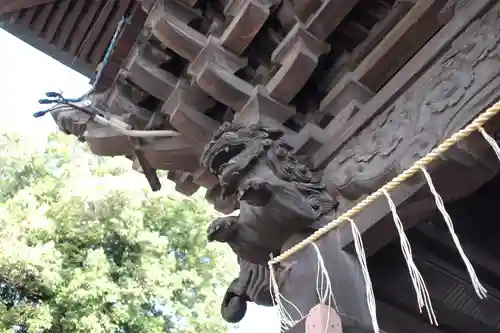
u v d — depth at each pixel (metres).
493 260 4.77
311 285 4.04
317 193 4.53
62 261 16.16
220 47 5.20
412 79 4.34
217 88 5.12
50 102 5.86
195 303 18.11
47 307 14.90
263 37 5.49
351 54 5.36
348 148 4.64
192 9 5.59
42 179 18.45
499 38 3.76
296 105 5.40
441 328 4.82
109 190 17.59
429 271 4.64
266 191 4.36
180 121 5.61
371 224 3.96
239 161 4.52
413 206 3.81
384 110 4.48
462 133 3.13
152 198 18.94
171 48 5.32
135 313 16.19
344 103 5.04
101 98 6.46
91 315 15.16
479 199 4.90
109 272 16.72
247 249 4.80
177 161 6.20
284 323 3.96
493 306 4.78
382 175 4.10
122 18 6.49
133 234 17.52
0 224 15.44
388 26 5.00
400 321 4.66
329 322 3.41
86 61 7.39
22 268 14.72
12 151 18.81
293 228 4.43
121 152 6.62
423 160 3.26
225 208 6.98
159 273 16.88
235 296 5.79
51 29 7.13
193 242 19.33
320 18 4.86
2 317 14.48
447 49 4.18
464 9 4.12
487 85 3.68
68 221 17.19
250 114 5.05
